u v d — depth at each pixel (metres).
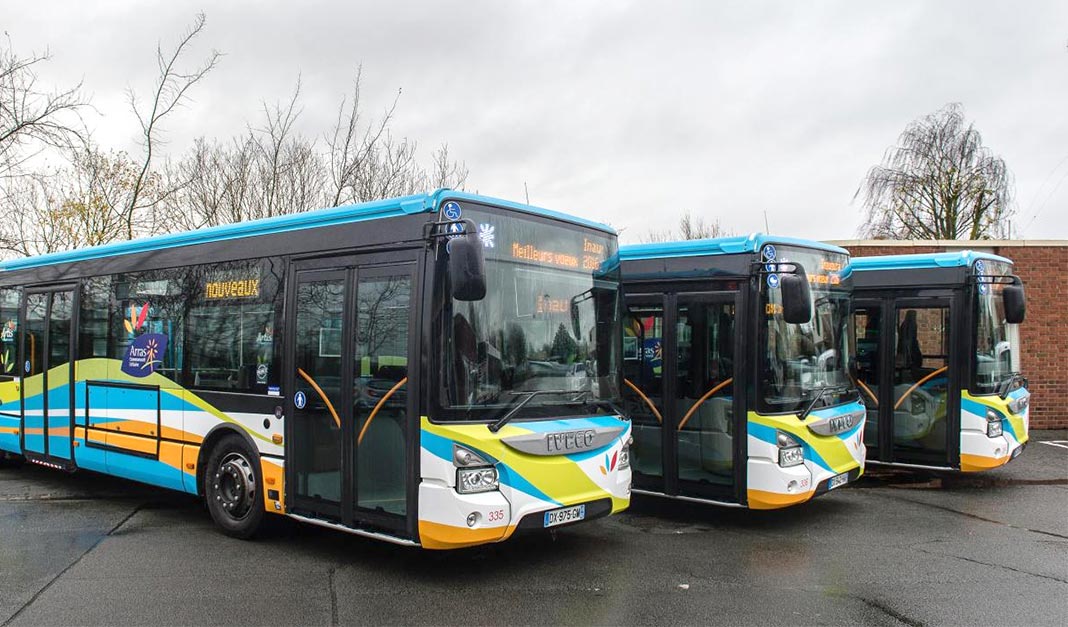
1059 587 6.07
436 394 5.66
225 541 7.30
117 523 8.05
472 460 5.60
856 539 7.62
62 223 19.11
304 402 6.66
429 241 5.81
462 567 6.51
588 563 6.68
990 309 10.26
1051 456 12.95
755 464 7.69
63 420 9.43
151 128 18.84
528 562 6.69
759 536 7.72
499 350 5.95
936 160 30.22
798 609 5.53
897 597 5.82
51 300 9.76
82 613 5.32
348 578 6.17
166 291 8.20
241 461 7.32
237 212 19.30
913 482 10.87
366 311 6.24
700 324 8.19
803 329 8.16
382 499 6.00
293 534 7.54
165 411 8.05
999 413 9.95
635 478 8.59
